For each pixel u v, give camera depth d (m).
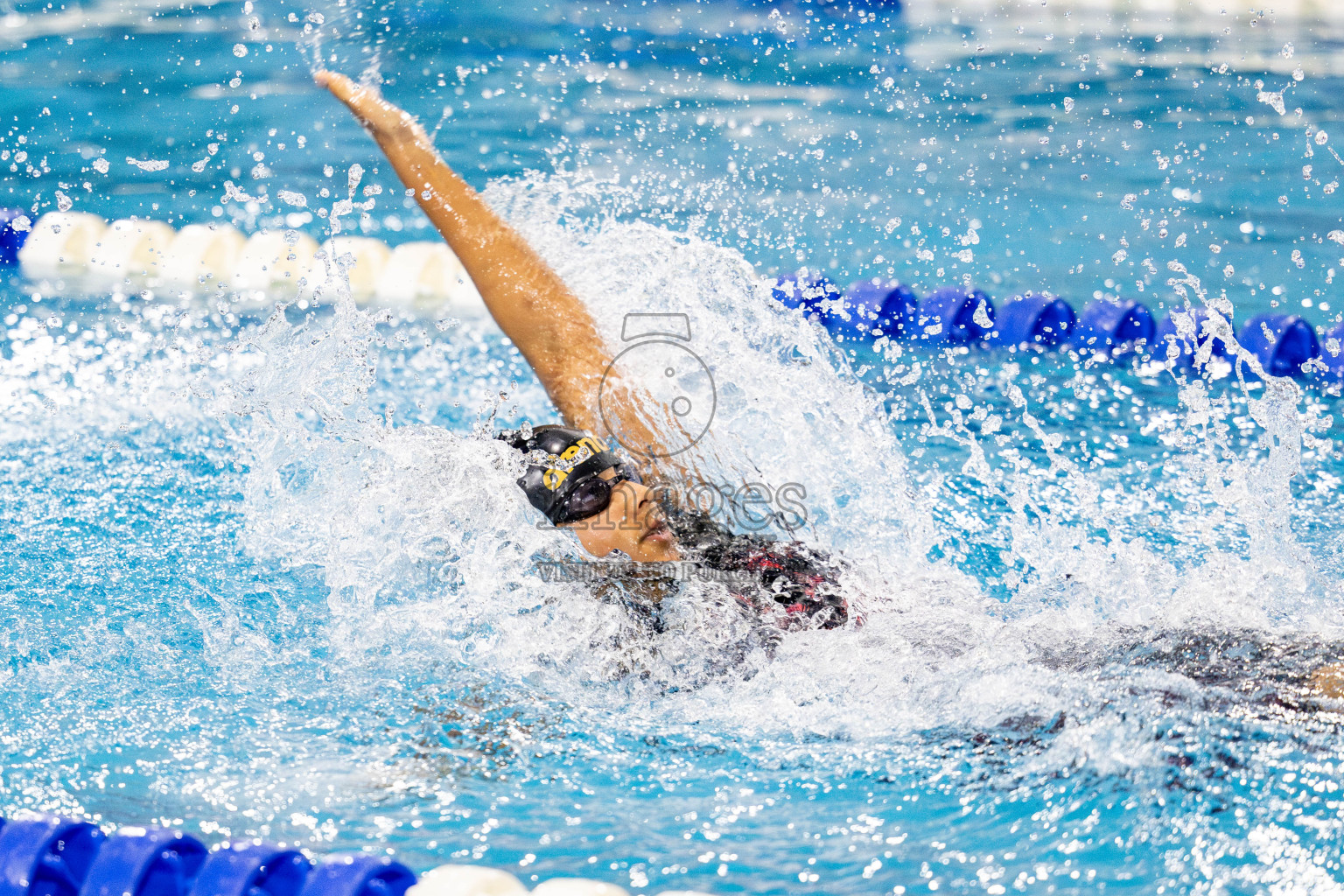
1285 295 18.98
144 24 35.06
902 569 10.05
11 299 19.23
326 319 18.59
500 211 11.80
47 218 22.14
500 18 35.03
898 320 18.70
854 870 6.76
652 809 7.36
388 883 6.43
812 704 8.30
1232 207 22.92
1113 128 27.61
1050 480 13.23
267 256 21.11
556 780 7.68
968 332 18.61
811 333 12.05
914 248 21.03
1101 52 33.88
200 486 12.81
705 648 8.66
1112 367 17.09
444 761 7.87
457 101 27.94
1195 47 34.00
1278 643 8.62
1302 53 33.12
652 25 35.62
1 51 32.78
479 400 15.62
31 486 12.64
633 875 6.73
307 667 9.05
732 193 22.89
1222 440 13.30
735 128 27.11
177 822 7.11
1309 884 6.48
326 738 8.11
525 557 9.20
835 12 37.75
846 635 8.71
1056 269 20.22
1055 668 8.34
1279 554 10.23
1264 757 7.46
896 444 11.88
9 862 6.27
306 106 28.66
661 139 26.02
